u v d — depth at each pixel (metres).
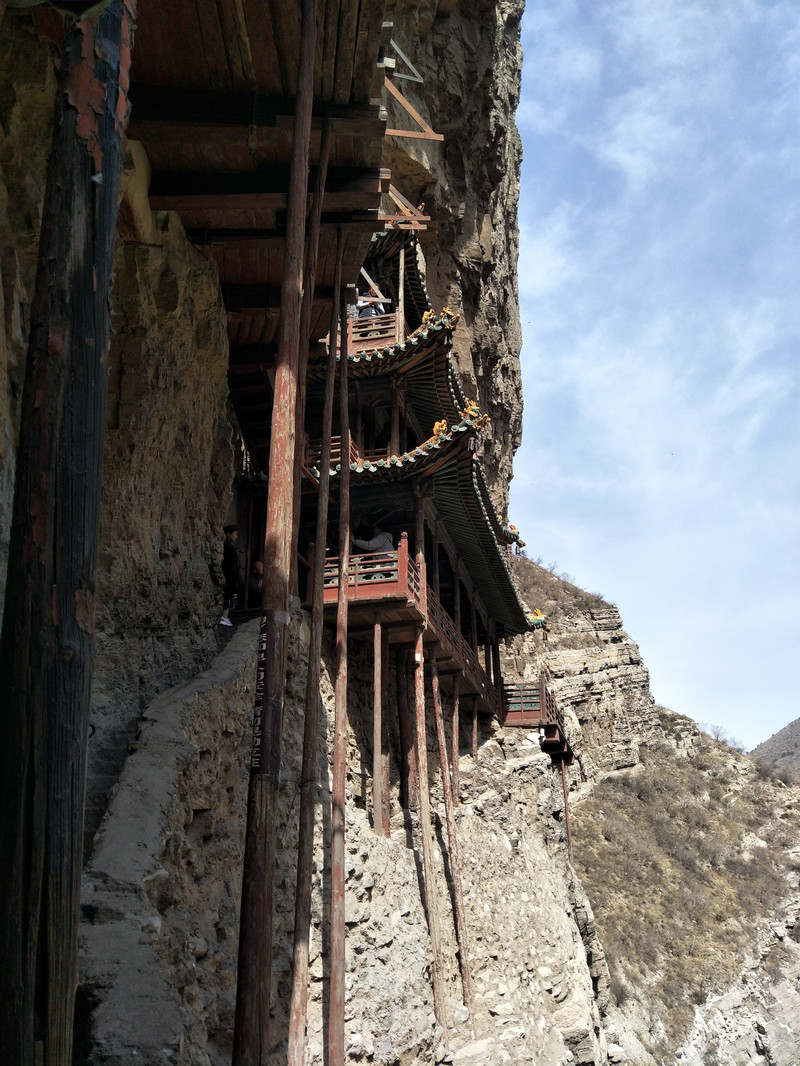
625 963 48.53
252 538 22.84
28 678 4.43
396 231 29.19
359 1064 16.50
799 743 137.12
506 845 30.14
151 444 13.87
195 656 14.47
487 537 28.72
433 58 39.78
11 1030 4.12
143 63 12.41
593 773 68.44
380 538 23.02
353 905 18.14
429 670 28.39
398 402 26.52
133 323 13.59
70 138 5.06
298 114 11.00
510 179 51.22
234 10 11.55
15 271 9.36
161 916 9.44
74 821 4.41
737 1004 50.12
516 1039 23.34
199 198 13.70
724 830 66.50
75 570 4.60
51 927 4.27
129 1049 7.07
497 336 46.56
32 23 10.14
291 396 10.35
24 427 4.72
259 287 16.81
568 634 75.88
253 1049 7.88
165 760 10.58
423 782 22.31
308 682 12.37
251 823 8.69
